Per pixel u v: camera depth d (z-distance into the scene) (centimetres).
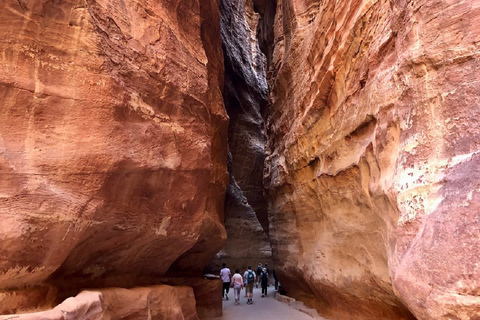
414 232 388
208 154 702
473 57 385
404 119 461
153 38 607
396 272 383
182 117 641
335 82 797
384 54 576
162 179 569
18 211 373
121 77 509
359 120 639
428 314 329
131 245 566
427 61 427
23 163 388
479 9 392
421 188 395
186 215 654
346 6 771
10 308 371
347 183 705
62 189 414
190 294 761
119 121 485
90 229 457
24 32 413
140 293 561
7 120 391
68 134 429
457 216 327
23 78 405
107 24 515
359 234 663
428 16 437
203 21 927
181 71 659
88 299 401
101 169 450
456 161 369
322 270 827
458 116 381
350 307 758
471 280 296
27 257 386
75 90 442
